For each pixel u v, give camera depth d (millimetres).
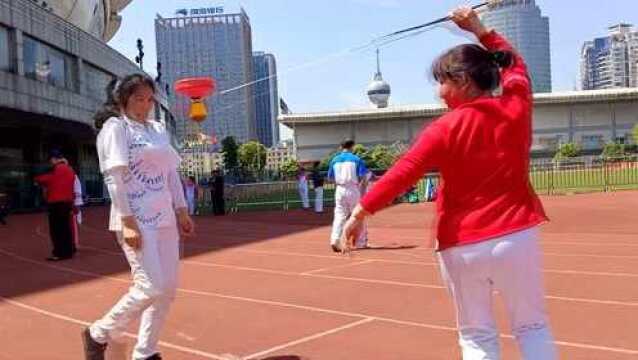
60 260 12656
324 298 7844
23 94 32219
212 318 6992
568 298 7340
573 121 104688
